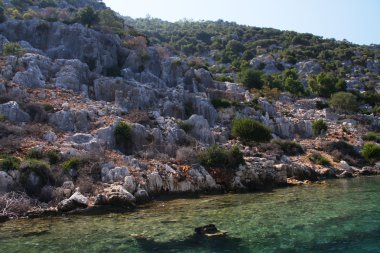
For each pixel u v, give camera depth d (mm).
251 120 51406
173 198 30594
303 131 64188
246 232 20000
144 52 64812
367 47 182625
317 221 22281
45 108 39094
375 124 76500
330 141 59094
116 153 34719
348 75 133500
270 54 151000
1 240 18672
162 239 18797
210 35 187875
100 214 24359
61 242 18312
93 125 38469
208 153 36500
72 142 33938
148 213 24688
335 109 84125
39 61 48938
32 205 25266
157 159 35812
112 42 63406
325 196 31438
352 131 67875
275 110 70000
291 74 108250
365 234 19562
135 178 30516
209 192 33656
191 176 33906
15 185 26281
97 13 83250
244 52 154000
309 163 49062
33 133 34219
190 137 42188
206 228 20219
